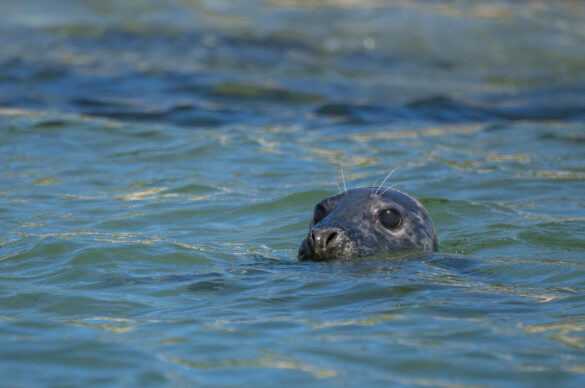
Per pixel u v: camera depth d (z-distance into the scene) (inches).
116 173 1619.1
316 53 3946.9
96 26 4030.5
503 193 1483.8
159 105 2541.8
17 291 853.2
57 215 1288.1
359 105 2674.7
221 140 1951.3
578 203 1409.9
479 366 613.3
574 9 4859.7
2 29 3895.2
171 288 861.2
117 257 1007.6
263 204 1369.3
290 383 582.6
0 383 575.8
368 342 666.8
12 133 1918.1
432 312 754.8
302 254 995.9
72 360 623.2
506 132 2206.0
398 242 1018.1
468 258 1021.8
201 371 604.1
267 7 4542.3
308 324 720.3
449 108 2669.8
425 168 1691.7
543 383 582.6
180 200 1408.7
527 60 4065.0
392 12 4544.8
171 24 4163.4
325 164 1738.4
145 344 663.1
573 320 732.7
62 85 2864.2
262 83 3068.4
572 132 2202.3
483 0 4884.4
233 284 874.1
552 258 1049.5
